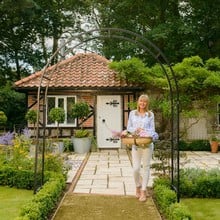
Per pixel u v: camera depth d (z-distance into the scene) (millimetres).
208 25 20781
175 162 8336
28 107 17672
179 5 22453
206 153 16359
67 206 7211
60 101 17734
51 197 7012
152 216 6648
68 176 10031
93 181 9641
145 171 7551
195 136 18531
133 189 8703
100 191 8500
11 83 24031
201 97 16641
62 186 8305
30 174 8750
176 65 15953
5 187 8945
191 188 8031
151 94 17750
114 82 17516
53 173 8758
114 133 7676
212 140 16719
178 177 7227
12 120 21938
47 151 10453
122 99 17844
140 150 7562
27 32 24672
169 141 8703
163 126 17344
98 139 17797
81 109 16438
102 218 6535
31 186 8727
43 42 26672
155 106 16766
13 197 7988
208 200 7820
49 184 7758
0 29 23516
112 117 17859
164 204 6703
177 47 21125
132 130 7527
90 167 12016
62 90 17422
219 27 20016
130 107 16750
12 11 21328
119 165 12461
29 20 23234
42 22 24750
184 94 16203
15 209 7051
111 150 17328
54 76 17844
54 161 9367
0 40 23922
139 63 16734
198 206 7340
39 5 23812
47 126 17562
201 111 17594
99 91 17609
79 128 17750
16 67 25719
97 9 26391
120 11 22438
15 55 24812
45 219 6438
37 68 25953
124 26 22797
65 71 18344
